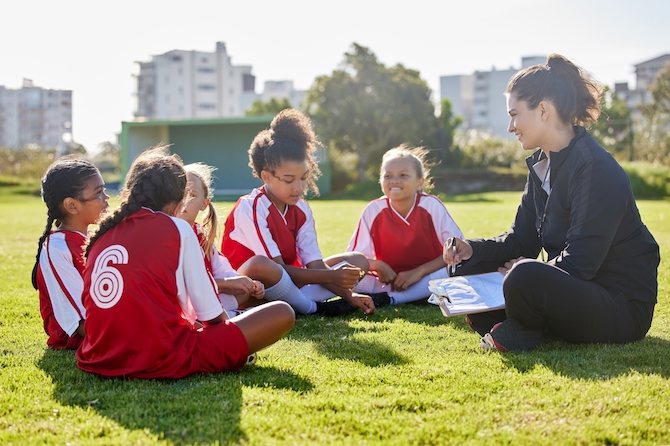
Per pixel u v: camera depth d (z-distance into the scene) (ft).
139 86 254.06
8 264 18.75
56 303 8.49
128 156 72.23
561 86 8.84
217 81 257.75
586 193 8.45
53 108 265.54
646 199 56.90
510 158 83.15
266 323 7.84
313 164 12.65
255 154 12.03
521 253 10.19
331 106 82.28
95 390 7.04
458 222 32.17
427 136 82.99
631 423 5.97
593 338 8.68
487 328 9.62
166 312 7.32
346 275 11.17
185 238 7.46
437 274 13.12
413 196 13.62
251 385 7.19
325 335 9.89
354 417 6.18
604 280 8.75
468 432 5.85
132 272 7.23
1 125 260.42
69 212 8.73
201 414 6.31
